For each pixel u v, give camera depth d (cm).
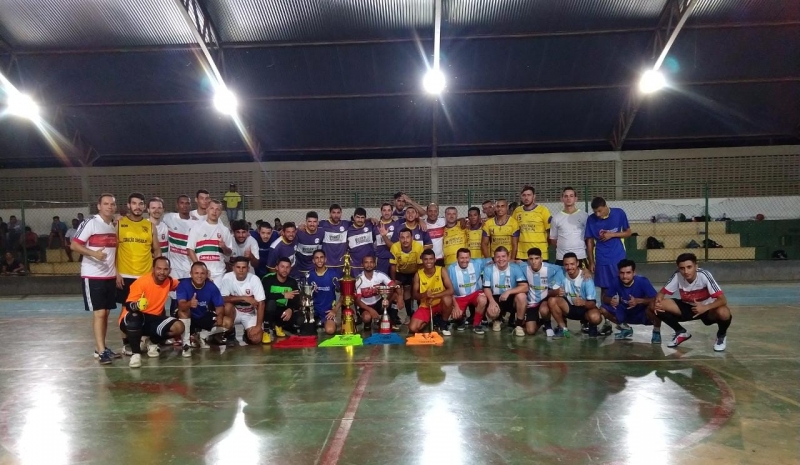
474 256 740
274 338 618
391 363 482
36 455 294
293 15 1196
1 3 1127
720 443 294
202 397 391
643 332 618
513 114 1477
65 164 1605
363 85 1378
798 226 1266
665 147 1591
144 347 561
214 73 1250
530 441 300
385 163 1574
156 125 1496
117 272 530
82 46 1255
